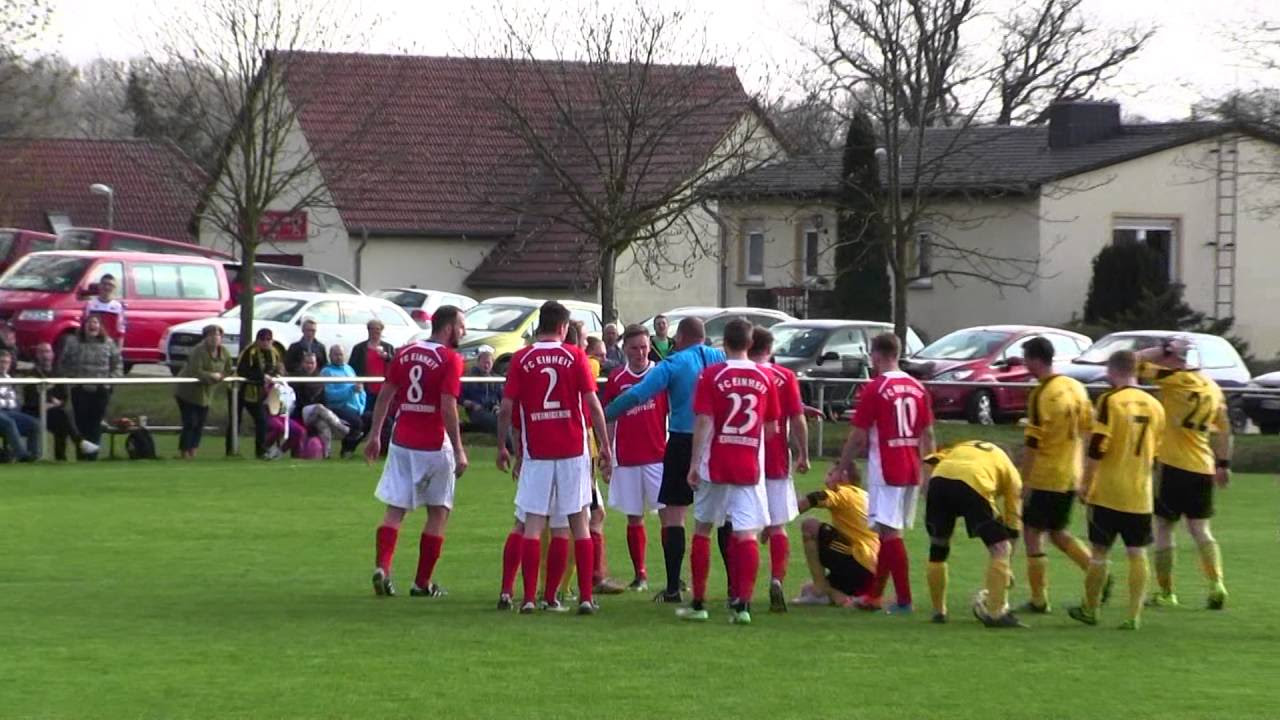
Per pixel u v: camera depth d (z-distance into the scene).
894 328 72.56
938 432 60.06
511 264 109.88
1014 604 29.91
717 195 73.50
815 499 29.42
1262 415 62.72
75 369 53.62
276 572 32.31
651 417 30.78
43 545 35.41
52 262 74.00
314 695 21.06
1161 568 30.11
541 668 23.00
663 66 72.94
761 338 27.78
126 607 27.91
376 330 59.00
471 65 88.50
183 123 83.75
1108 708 20.94
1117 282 92.94
